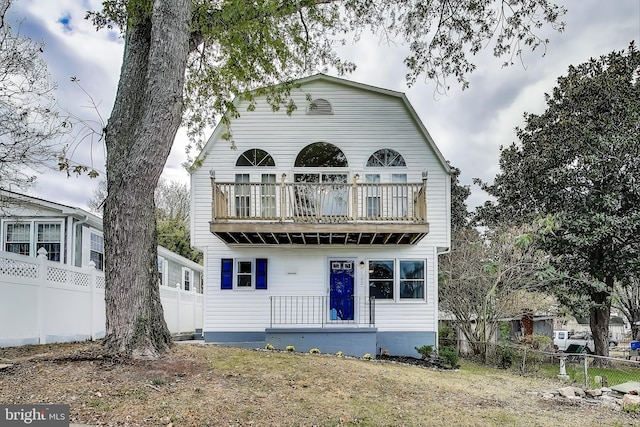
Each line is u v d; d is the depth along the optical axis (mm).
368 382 8031
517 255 15938
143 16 8539
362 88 14664
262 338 14070
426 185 13344
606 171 16438
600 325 17844
